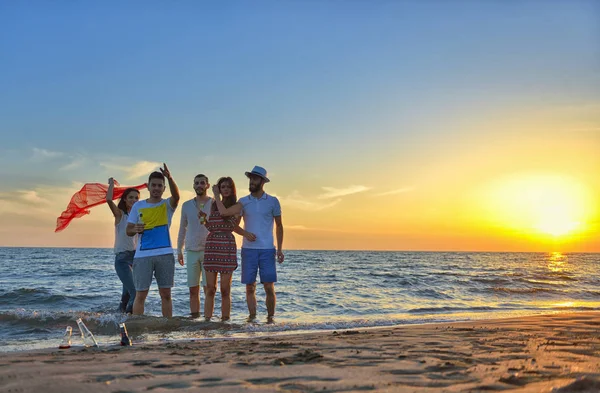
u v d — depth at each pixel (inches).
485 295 522.0
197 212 289.4
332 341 162.1
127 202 286.7
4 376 100.0
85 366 111.9
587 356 122.6
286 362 115.0
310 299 423.8
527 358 119.0
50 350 152.4
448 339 163.9
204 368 107.4
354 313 338.6
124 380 94.7
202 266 291.0
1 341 191.5
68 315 236.4
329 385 88.4
